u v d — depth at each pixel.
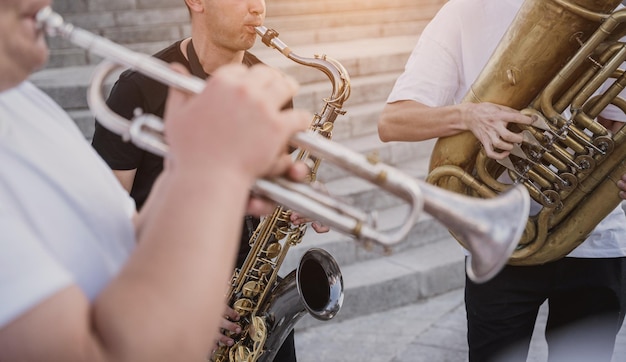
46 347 0.78
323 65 2.57
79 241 0.93
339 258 4.56
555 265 2.62
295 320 2.50
